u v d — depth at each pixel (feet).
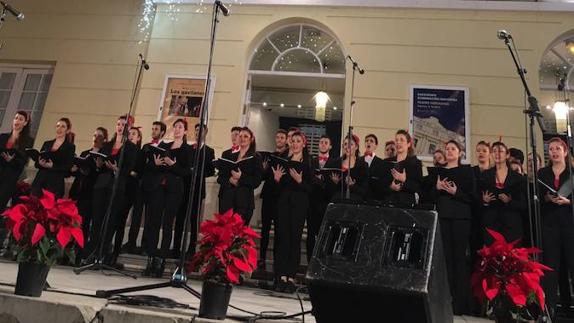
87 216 13.43
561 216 10.14
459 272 10.29
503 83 17.89
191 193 7.29
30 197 6.08
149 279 10.57
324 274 4.32
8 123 21.58
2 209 13.47
